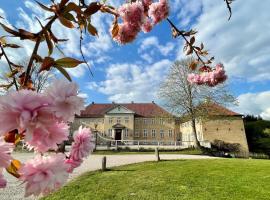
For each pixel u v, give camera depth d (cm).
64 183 72
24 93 60
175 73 2753
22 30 95
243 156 2955
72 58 88
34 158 71
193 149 2830
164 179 856
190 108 2677
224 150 3338
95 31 127
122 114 4572
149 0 198
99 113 4769
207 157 1983
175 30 216
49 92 63
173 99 2706
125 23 158
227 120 3428
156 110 4844
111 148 2934
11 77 117
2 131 58
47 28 98
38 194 68
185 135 4425
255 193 650
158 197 626
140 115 4703
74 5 101
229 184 763
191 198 611
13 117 59
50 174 68
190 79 266
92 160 1627
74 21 103
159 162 1405
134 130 4594
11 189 664
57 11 100
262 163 1294
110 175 980
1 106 57
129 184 788
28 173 68
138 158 1781
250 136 3834
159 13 195
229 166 1168
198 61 245
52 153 74
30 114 58
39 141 65
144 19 158
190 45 218
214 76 247
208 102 2625
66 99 63
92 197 630
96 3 111
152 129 4625
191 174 947
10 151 65
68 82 65
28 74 88
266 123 3922
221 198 606
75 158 86
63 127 69
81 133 90
